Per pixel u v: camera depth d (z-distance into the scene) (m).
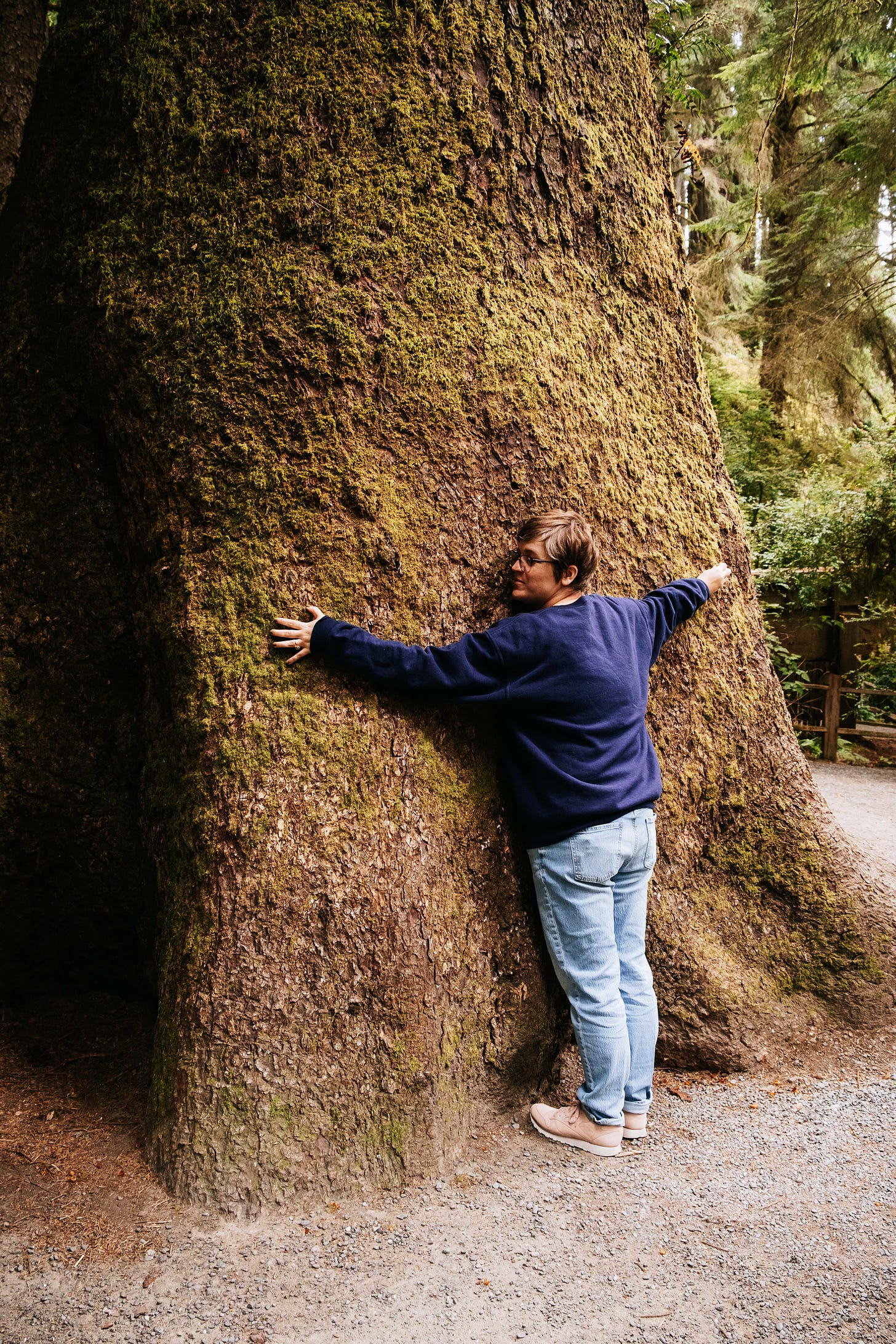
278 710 2.26
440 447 2.45
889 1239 2.02
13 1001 2.91
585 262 2.88
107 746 2.72
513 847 2.53
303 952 2.17
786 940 3.08
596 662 2.31
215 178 2.39
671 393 3.15
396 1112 2.17
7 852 2.71
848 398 14.35
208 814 2.23
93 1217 1.99
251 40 2.41
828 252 11.96
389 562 2.38
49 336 2.67
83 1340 1.68
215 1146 2.07
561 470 2.65
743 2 9.96
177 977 2.22
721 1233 2.03
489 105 2.58
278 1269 1.87
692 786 2.98
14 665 2.70
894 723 9.85
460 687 2.24
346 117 2.39
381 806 2.29
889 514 9.38
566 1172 2.25
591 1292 1.83
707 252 14.03
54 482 2.72
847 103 11.01
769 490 12.44
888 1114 2.57
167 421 2.38
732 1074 2.80
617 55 3.04
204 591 2.32
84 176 2.59
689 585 2.80
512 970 2.49
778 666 9.94
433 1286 1.83
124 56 2.51
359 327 2.37
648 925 2.82
